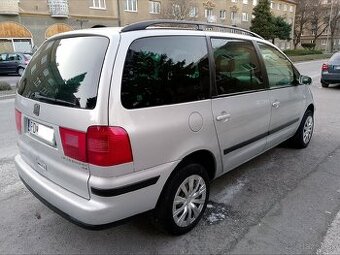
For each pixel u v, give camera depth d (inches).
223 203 137.7
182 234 116.4
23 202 139.5
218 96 121.4
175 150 105.0
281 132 172.9
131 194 95.7
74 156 94.9
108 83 90.2
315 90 483.5
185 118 107.1
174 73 106.1
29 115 113.7
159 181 102.2
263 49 155.3
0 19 983.0
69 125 94.3
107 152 89.1
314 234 116.4
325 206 135.6
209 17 1518.2
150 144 97.2
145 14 1320.1
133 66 95.4
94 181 91.3
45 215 129.3
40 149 110.1
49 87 105.4
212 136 119.0
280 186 153.7
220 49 125.8
